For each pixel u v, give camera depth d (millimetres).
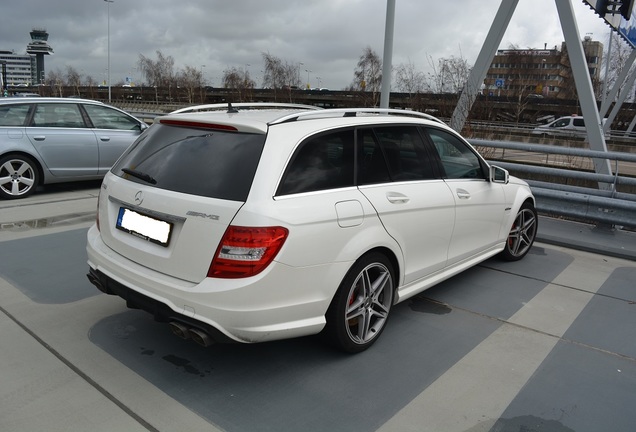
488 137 31609
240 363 3205
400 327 3803
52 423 2584
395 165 3621
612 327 3934
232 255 2676
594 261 5590
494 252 4918
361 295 3295
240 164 2867
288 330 2871
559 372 3246
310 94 81625
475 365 3291
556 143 33125
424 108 27141
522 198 5207
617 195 6934
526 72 79438
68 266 4801
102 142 8312
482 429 2656
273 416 2699
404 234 3516
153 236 2979
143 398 2814
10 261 4902
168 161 3125
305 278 2875
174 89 96000
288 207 2807
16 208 7047
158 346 3375
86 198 7828
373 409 2789
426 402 2869
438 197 3842
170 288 2811
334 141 3238
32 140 7645
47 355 3223
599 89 71625
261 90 87688
